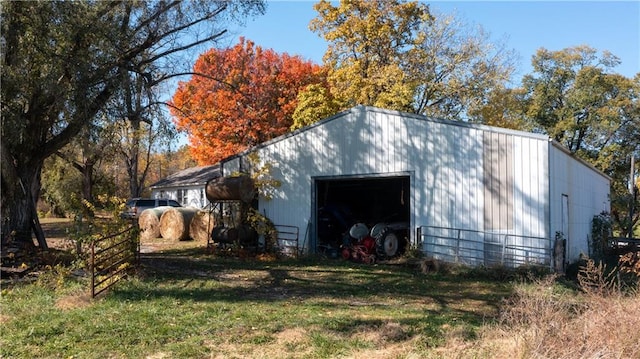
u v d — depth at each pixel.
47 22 12.59
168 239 23.95
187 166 58.94
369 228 18.69
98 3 13.65
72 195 13.10
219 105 35.22
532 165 14.48
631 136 36.62
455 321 8.61
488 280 13.48
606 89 36.41
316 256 17.89
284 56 38.62
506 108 32.12
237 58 35.81
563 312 5.93
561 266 13.80
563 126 36.62
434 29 30.64
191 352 6.60
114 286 10.42
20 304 9.20
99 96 13.95
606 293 6.77
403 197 19.91
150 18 15.01
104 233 12.02
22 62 13.06
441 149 16.03
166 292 10.52
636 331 5.41
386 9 29.67
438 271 14.68
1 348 6.73
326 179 18.38
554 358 5.21
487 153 15.20
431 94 30.83
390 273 14.45
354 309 9.48
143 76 15.20
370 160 17.44
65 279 11.06
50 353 6.59
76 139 15.69
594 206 22.06
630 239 21.78
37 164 15.42
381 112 17.27
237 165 20.38
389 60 30.06
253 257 17.69
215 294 10.64
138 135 21.02
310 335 7.39
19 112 13.26
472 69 30.31
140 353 6.61
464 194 15.52
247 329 7.69
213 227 20.34
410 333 7.60
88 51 13.37
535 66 38.72
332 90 30.55
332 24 30.69
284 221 19.14
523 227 14.50
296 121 31.91
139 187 42.19
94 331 7.48
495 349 6.07
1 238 13.84
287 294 11.01
